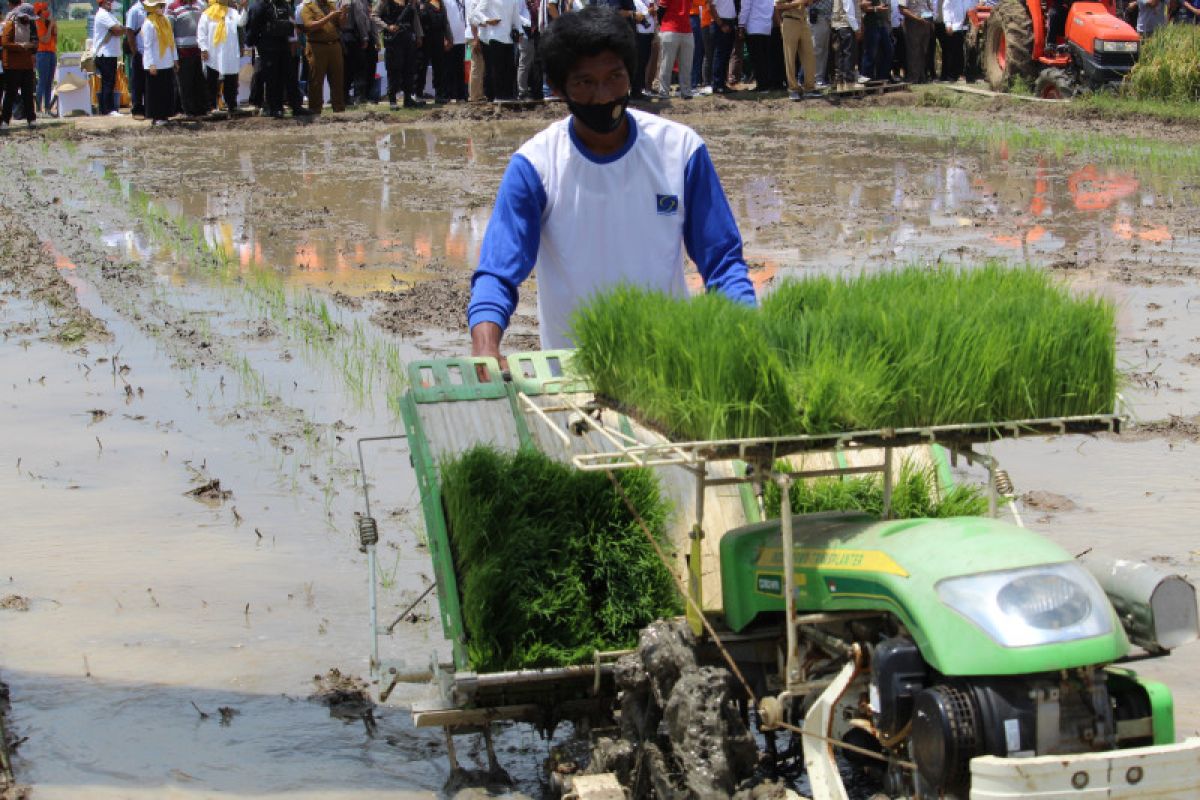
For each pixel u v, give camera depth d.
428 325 10.71
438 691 4.80
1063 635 3.21
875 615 3.54
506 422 4.62
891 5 26.02
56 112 28.23
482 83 25.36
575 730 4.63
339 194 17.12
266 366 9.73
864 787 4.16
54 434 8.32
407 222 15.19
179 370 9.65
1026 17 24.36
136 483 7.54
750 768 3.76
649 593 4.36
